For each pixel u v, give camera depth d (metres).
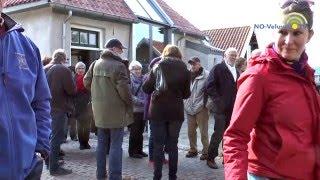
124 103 5.36
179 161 7.29
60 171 6.14
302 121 2.11
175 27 16.59
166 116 5.25
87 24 12.33
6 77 2.22
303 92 2.15
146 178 6.09
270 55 2.17
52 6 11.19
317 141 2.15
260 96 2.15
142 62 14.69
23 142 2.25
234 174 2.10
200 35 18.69
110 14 12.71
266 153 2.16
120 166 5.39
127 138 9.74
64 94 6.03
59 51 6.14
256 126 2.23
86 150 8.14
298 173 2.10
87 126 8.11
